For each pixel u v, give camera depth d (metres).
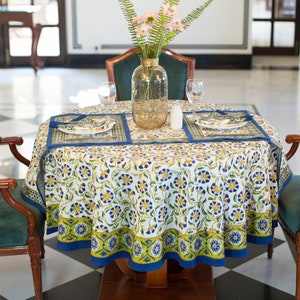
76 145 2.26
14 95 6.80
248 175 2.21
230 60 8.75
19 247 2.29
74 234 2.25
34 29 8.05
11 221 2.30
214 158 2.10
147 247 2.11
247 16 8.59
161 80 2.40
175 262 2.67
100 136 2.38
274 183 2.37
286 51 9.75
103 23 8.66
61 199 2.23
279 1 9.54
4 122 5.52
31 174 2.34
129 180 2.10
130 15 2.31
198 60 8.77
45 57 8.81
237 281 2.70
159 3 8.45
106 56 8.78
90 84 7.48
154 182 2.06
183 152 2.16
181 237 2.15
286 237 3.12
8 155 4.52
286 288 2.64
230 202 2.16
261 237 2.29
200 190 2.11
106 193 2.11
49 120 2.67
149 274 2.55
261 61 9.43
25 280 2.74
